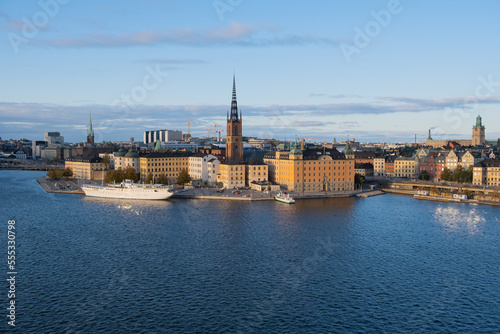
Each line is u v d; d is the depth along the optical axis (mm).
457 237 168750
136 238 163125
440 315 104438
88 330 95938
